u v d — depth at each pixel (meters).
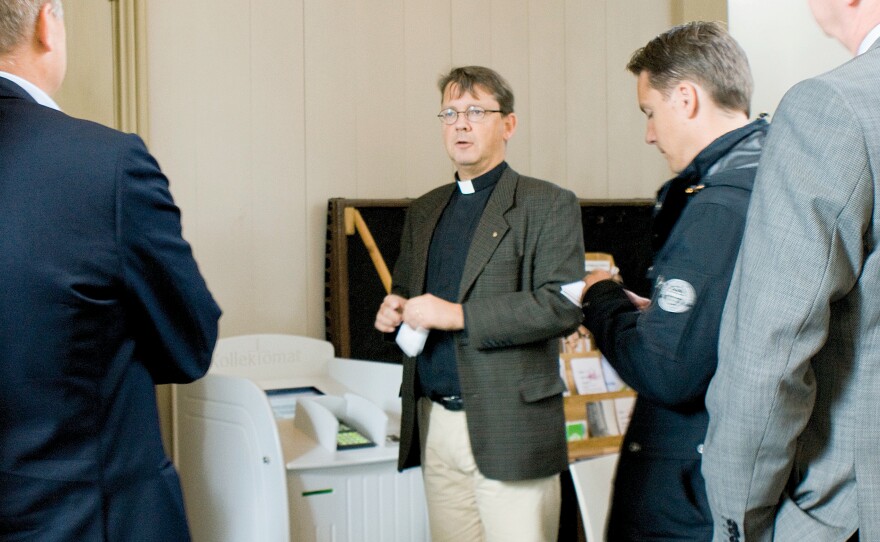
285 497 1.93
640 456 1.29
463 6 3.11
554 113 3.29
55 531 1.13
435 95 3.07
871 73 0.98
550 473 1.88
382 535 2.09
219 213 2.70
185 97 2.64
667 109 1.31
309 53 2.84
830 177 0.95
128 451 1.21
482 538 2.03
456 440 1.94
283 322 2.81
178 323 1.25
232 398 2.08
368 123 2.95
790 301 0.95
